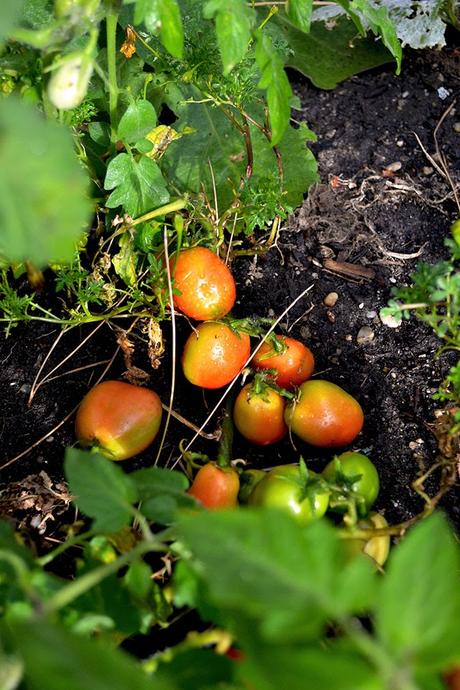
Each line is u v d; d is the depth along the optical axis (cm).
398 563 59
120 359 98
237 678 66
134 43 96
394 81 110
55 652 57
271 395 90
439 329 82
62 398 96
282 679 58
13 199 59
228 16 79
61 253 62
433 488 92
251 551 60
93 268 96
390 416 95
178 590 70
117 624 73
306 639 64
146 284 96
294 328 99
